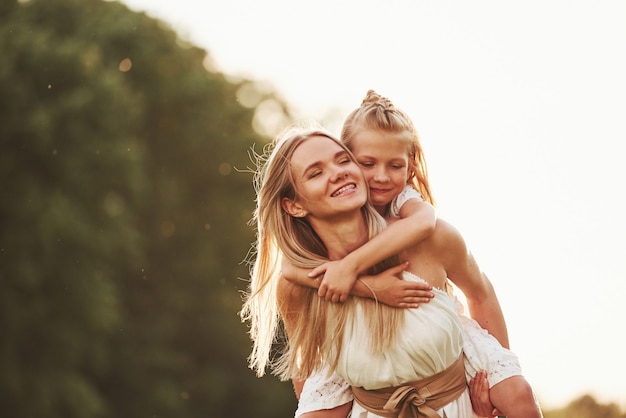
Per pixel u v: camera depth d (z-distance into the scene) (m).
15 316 16.80
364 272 3.24
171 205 24.59
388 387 3.30
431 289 3.24
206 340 24.36
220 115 25.48
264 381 24.30
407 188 3.55
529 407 3.28
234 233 25.16
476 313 3.53
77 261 17.33
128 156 18.12
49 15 22.00
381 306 3.21
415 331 3.19
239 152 25.41
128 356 21.59
